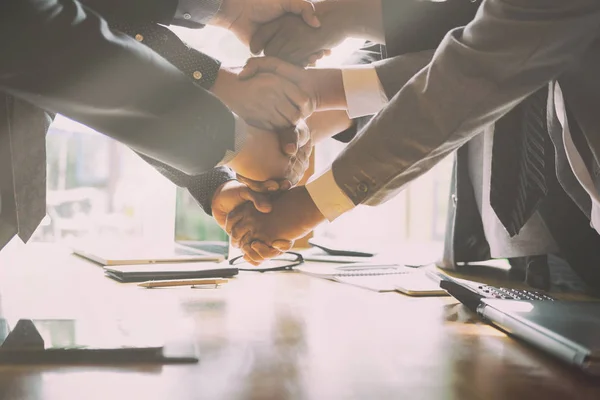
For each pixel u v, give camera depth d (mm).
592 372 575
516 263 1273
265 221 1152
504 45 882
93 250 1572
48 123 1097
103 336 689
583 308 793
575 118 963
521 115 1071
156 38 1194
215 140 959
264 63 1293
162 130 894
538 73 917
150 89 847
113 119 845
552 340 640
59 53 732
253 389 544
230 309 898
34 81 745
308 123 1492
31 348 632
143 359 631
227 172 1274
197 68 1231
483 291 922
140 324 773
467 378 580
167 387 549
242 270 1351
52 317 812
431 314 877
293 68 1308
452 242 1354
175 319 817
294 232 1139
